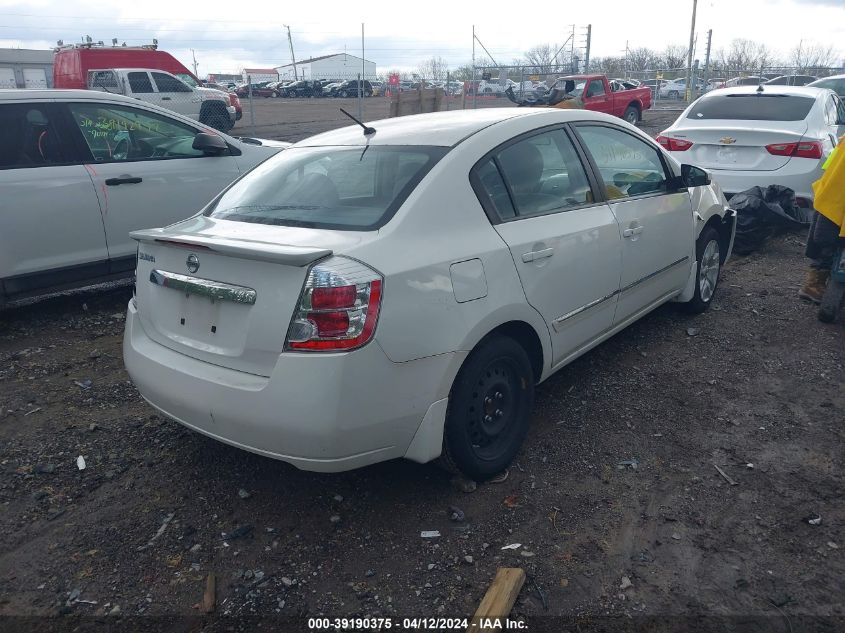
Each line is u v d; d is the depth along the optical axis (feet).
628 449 12.22
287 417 8.94
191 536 10.12
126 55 69.51
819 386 14.46
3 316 19.17
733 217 19.19
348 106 110.73
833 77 51.06
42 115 18.31
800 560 9.44
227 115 65.82
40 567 9.54
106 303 20.38
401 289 9.32
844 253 16.81
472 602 8.82
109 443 12.62
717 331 17.43
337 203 10.70
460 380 10.25
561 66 105.09
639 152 15.34
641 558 9.52
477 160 11.19
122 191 19.24
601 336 13.89
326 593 9.01
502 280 10.74
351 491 11.09
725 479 11.28
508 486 11.18
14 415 13.60
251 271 9.34
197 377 9.79
